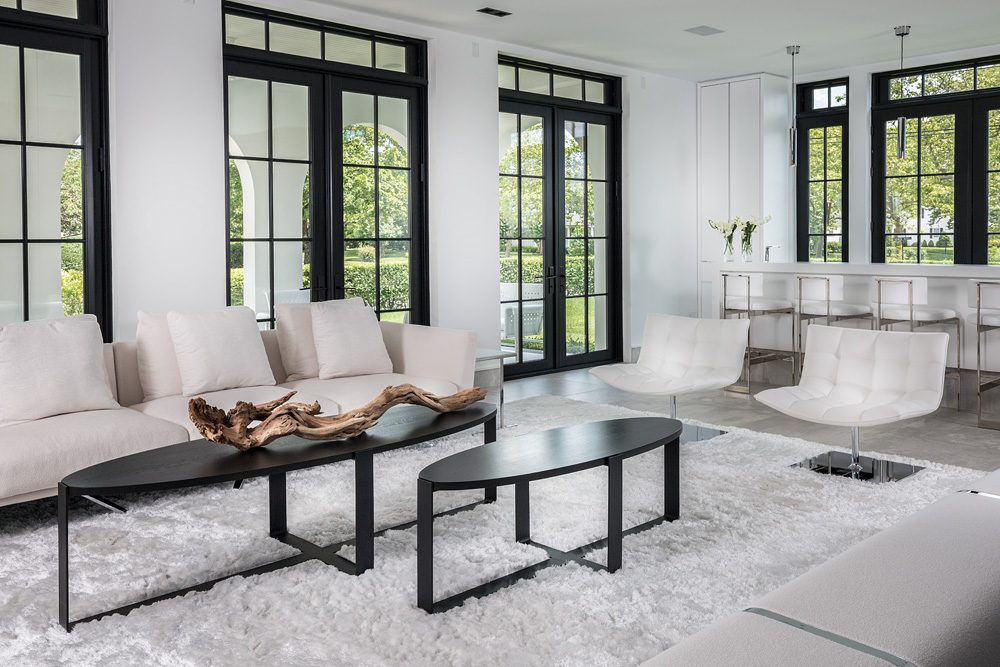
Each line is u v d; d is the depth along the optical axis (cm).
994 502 215
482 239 746
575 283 851
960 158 832
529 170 801
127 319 548
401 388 372
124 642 260
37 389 400
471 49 725
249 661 248
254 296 618
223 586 301
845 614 152
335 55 652
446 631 266
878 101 879
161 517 379
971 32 743
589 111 848
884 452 492
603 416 606
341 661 248
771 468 454
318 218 648
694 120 943
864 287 688
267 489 421
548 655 250
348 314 543
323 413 453
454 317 730
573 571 313
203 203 577
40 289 522
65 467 362
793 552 330
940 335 436
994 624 150
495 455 318
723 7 654
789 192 934
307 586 301
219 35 579
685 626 266
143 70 546
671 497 372
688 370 529
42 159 518
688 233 945
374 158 679
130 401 468
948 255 848
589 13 665
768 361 752
